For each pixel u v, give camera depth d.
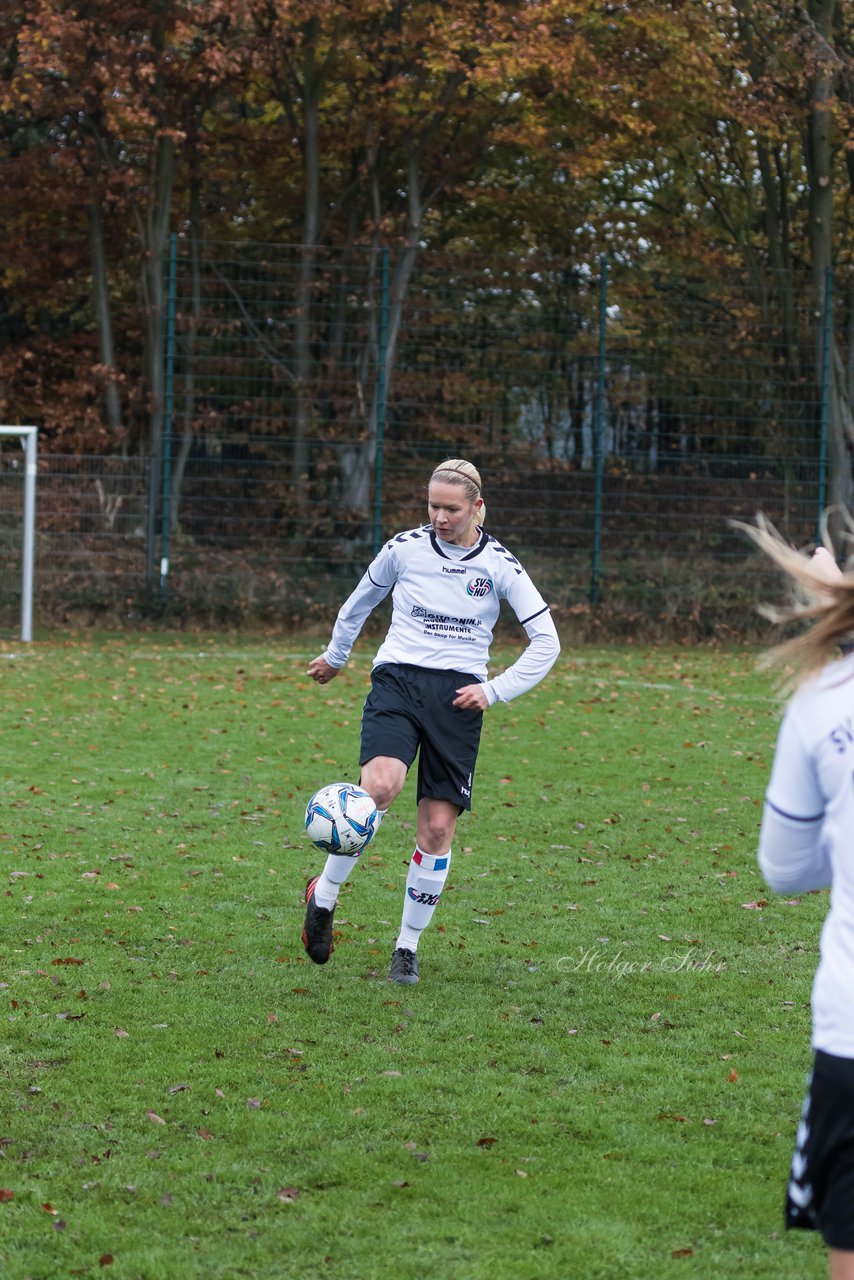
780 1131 8.37
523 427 45.47
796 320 45.72
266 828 16.89
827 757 4.91
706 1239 7.03
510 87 46.97
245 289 46.06
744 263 51.53
